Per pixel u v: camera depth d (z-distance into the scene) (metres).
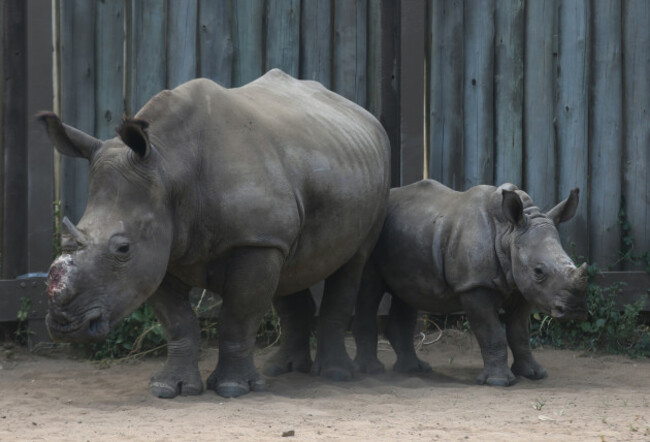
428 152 20.97
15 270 19.33
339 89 20.44
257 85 16.41
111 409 13.30
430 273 16.66
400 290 17.09
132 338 18.73
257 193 13.98
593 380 16.80
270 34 20.25
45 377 16.72
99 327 12.65
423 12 20.17
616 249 20.91
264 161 14.25
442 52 20.64
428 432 11.52
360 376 16.81
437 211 16.81
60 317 12.43
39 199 19.06
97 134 19.56
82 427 11.80
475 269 15.80
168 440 10.80
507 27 20.78
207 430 11.57
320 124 15.86
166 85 19.84
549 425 12.15
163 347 18.95
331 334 16.70
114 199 13.11
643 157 21.02
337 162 15.50
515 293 16.44
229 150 14.11
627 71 21.02
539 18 20.84
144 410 12.98
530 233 15.46
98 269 12.66
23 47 19.44
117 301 12.84
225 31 20.05
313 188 15.00
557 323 20.36
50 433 11.34
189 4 19.86
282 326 17.27
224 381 14.34
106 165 13.27
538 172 20.84
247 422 12.17
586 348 20.09
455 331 20.55
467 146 20.73
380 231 17.09
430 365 18.41
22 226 19.41
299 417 12.58
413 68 20.09
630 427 11.83
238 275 14.09
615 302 20.47
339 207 15.43
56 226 19.56
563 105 20.88
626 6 21.00
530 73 20.84
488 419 12.62
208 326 19.66
